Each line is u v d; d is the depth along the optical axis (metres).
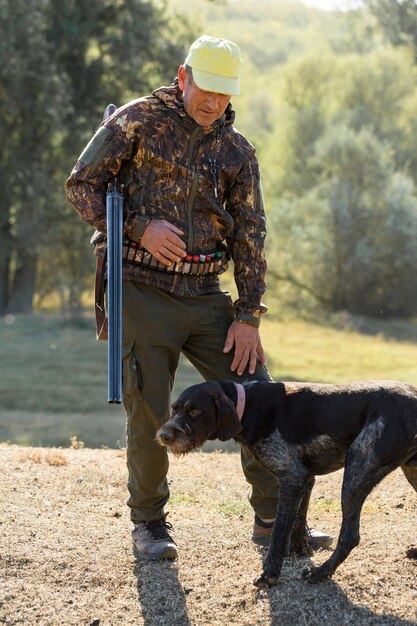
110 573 4.77
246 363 4.85
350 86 48.97
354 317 38.25
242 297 4.84
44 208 31.23
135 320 4.73
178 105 4.59
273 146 46.72
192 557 4.93
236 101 62.34
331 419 4.34
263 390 4.47
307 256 39.34
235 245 4.88
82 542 5.19
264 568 4.43
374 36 70.56
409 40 55.59
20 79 27.88
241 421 4.44
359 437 4.25
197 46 4.49
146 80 32.88
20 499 5.99
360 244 38.47
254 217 4.83
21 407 19.06
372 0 56.75
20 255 33.84
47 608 4.45
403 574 4.56
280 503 4.40
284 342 31.36
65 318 32.12
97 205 4.65
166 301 4.75
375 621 4.14
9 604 4.48
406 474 4.68
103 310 4.91
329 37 85.31
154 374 4.75
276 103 60.81
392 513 5.75
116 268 4.53
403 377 24.06
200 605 4.39
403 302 39.50
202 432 4.36
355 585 4.45
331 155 39.72
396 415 4.26
